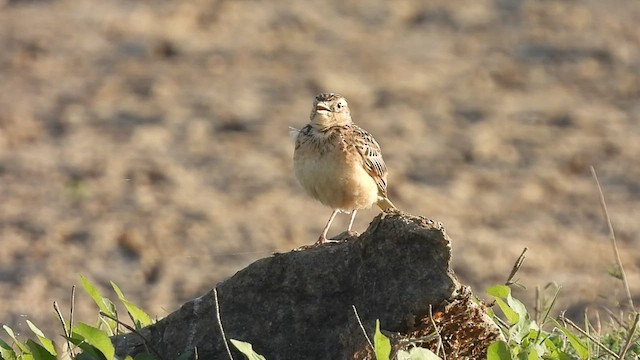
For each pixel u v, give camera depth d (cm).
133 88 2202
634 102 2223
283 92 2216
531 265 1554
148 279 1508
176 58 2345
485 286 1482
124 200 1766
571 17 2595
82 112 2092
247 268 743
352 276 723
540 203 1806
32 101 2119
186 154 1950
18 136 1986
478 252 1598
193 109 2127
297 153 948
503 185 1870
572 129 2092
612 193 1844
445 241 698
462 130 2081
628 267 1538
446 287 693
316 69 2323
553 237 1670
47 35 2386
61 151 1931
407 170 1908
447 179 1884
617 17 2597
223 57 2362
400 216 715
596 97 2244
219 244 1627
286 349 722
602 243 1648
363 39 2492
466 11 2644
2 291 1438
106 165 1884
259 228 1684
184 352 738
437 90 2258
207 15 2558
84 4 2558
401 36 2516
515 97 2242
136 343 752
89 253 1578
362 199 951
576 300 1308
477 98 2223
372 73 2323
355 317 710
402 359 659
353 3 2681
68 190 1791
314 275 729
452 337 711
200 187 1831
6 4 2541
